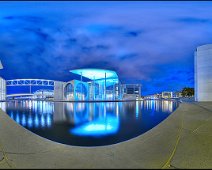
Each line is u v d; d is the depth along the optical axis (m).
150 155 5.08
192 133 6.22
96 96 56.28
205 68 16.61
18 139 5.91
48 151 5.34
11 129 6.40
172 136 6.18
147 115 16.11
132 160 4.78
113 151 5.36
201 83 16.84
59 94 53.69
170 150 5.32
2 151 5.17
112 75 51.44
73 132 9.17
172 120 7.75
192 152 5.11
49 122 12.57
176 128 6.79
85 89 51.25
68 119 13.95
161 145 5.67
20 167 4.38
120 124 11.54
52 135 8.68
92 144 7.26
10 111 20.98
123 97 67.12
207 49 16.56
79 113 18.34
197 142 5.57
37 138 6.17
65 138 8.12
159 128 7.00
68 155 5.04
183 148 5.36
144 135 6.58
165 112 18.44
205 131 6.24
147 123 11.87
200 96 16.88
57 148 5.56
